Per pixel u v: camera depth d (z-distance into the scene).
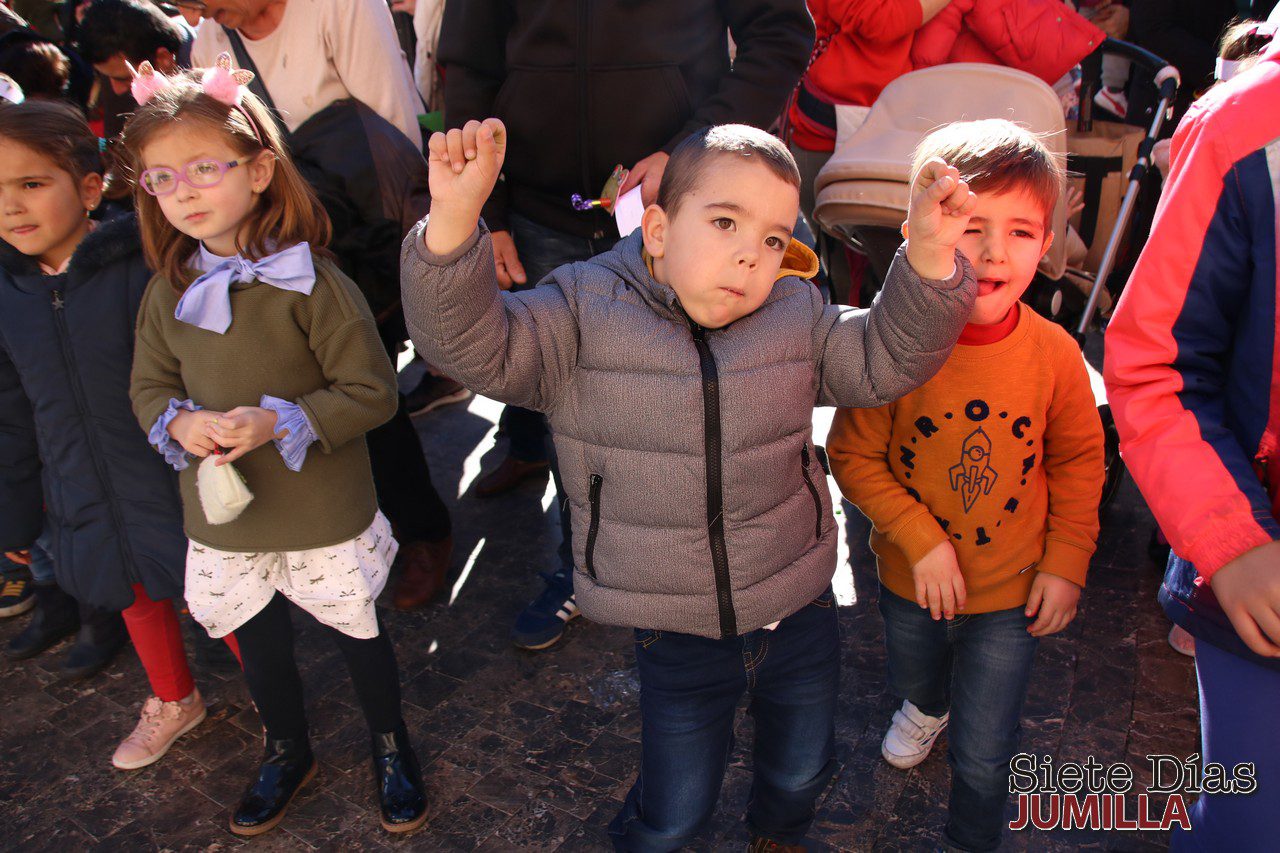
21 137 2.19
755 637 1.75
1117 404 1.47
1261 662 1.39
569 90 2.59
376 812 2.41
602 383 1.60
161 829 2.42
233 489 1.97
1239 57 1.64
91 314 2.27
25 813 2.49
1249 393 1.40
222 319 2.02
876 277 3.28
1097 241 3.49
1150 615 2.91
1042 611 1.88
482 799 2.42
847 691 2.69
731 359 1.58
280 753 2.43
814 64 3.57
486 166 1.27
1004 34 3.31
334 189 2.82
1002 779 1.98
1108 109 5.10
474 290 1.39
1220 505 1.34
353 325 2.11
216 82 1.96
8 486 2.56
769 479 1.65
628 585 1.69
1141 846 2.15
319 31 2.77
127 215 2.32
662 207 1.58
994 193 1.68
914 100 2.97
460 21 2.72
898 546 1.94
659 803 1.81
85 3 3.83
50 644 3.14
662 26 2.53
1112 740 2.46
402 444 3.10
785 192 1.50
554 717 2.69
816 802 2.34
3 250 2.32
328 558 2.22
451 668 2.92
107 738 2.74
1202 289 1.39
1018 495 1.89
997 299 1.75
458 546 3.55
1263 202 1.31
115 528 2.39
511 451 3.89
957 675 2.01
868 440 1.95
